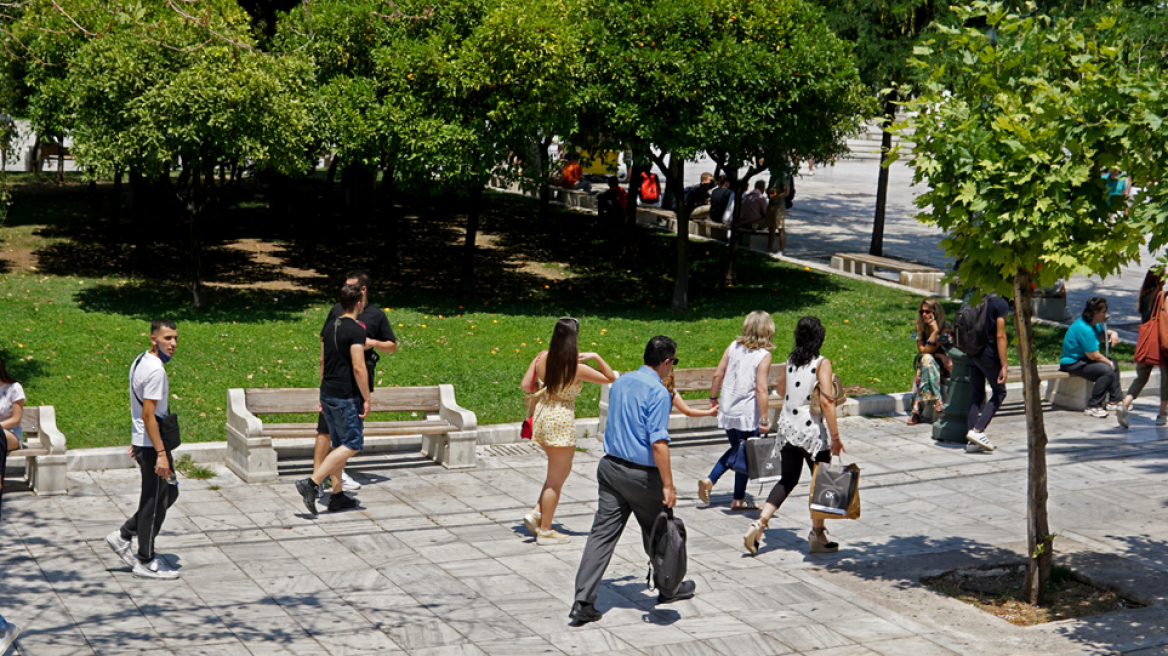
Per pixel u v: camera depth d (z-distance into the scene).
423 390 10.38
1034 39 6.67
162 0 15.59
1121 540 8.25
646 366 6.60
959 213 6.36
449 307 18.00
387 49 16.84
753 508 9.09
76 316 15.38
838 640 6.28
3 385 8.16
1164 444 11.48
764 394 8.82
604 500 6.55
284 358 13.95
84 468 9.55
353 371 8.46
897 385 13.70
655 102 17.14
